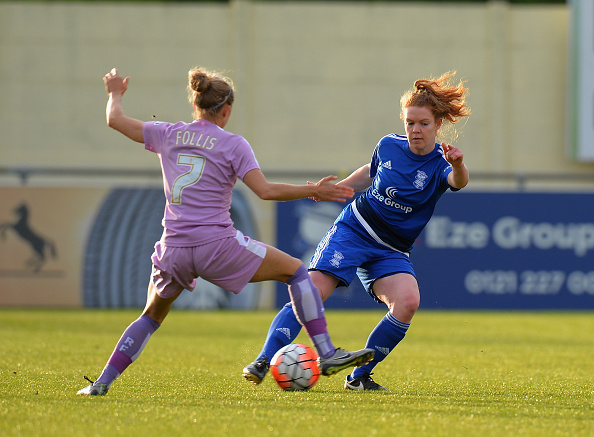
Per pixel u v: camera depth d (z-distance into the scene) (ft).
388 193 55.26
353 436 38.78
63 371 66.13
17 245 163.84
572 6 244.63
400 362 80.48
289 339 55.67
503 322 146.82
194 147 46.68
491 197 168.35
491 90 256.32
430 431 40.37
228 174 46.55
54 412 43.80
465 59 257.14
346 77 257.96
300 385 54.03
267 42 257.14
